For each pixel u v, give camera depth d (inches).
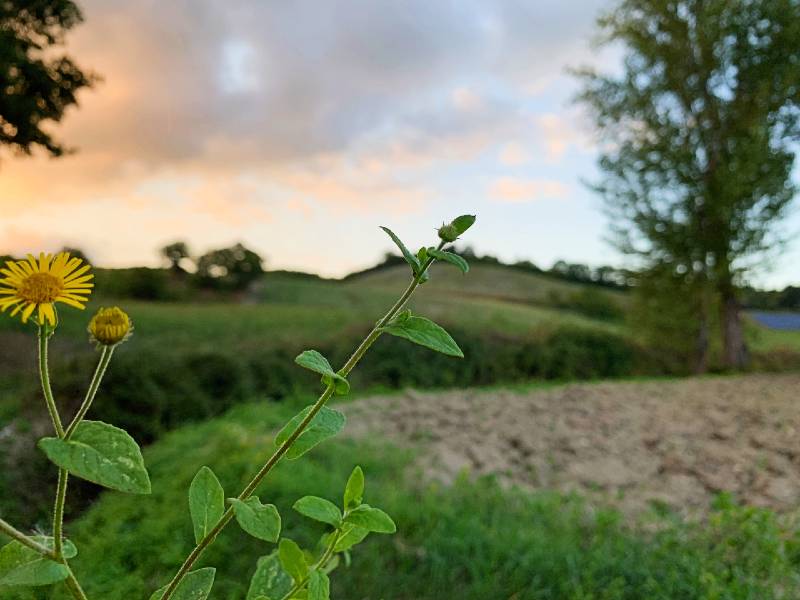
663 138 716.7
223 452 215.0
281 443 46.7
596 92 749.9
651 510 209.6
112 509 183.8
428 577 144.1
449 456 265.7
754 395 459.5
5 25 517.7
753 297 741.9
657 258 733.3
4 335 506.3
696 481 255.1
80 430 38.7
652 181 721.6
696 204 712.4
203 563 144.3
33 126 527.5
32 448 244.1
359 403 368.2
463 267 44.8
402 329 44.6
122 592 133.0
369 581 139.6
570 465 273.3
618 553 151.9
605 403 410.6
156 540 155.0
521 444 296.5
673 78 725.3
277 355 418.9
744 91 699.4
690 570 140.0
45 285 38.5
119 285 1040.2
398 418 329.4
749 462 279.0
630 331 759.7
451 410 357.7
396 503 177.0
